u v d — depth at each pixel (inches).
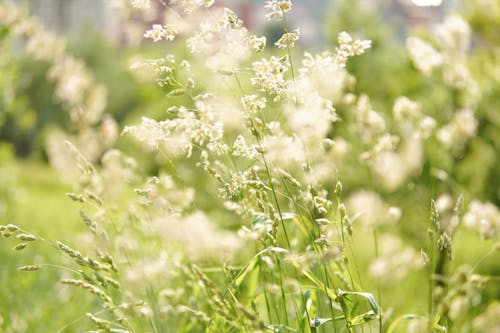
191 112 90.4
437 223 89.4
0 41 215.5
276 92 91.6
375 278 65.5
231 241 68.7
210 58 90.3
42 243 220.1
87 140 117.6
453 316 69.9
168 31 90.5
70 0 776.9
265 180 111.7
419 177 171.5
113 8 90.5
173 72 92.0
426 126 132.3
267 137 90.5
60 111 520.1
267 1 91.3
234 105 93.0
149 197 96.0
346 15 324.8
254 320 76.6
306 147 91.1
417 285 171.5
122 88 668.1
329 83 94.1
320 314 108.6
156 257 99.8
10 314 154.5
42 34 125.6
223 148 91.8
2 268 186.7
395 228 196.2
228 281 98.7
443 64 146.9
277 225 90.2
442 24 145.5
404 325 152.2
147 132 90.4
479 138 225.5
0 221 253.6
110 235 112.1
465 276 68.6
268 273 107.4
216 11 90.4
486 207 97.7
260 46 90.3
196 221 67.0
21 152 615.2
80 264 89.0
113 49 711.7
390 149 106.0
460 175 227.9
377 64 263.7
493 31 227.0
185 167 199.9
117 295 128.6
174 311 88.1
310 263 97.3
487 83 226.7
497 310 65.3
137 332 100.1
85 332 147.8
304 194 93.8
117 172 106.9
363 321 90.1
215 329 99.2
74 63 124.2
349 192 199.2
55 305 168.2
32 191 469.7
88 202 97.2
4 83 256.2
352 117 119.6
